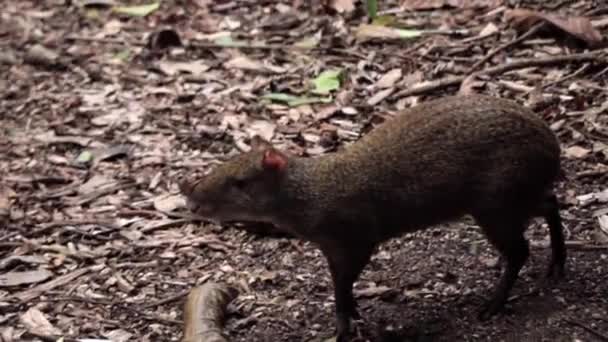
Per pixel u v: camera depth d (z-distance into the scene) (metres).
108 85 13.49
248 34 14.38
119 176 11.30
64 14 16.03
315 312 8.62
